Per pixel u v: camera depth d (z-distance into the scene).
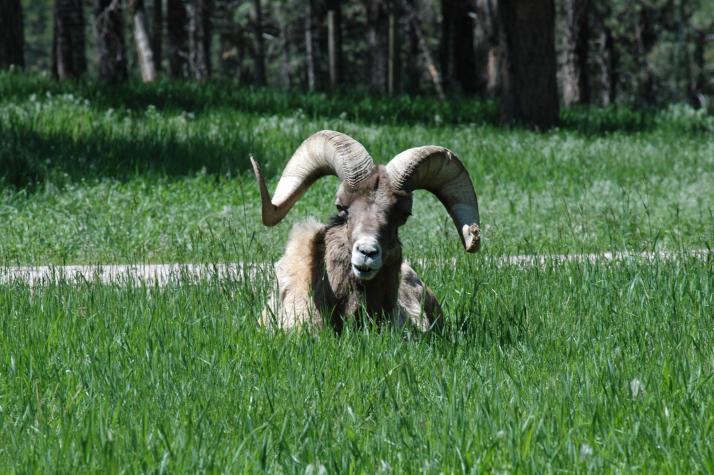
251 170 40.34
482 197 38.44
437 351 15.23
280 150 44.44
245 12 117.81
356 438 11.60
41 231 30.48
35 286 20.89
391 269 16.67
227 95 60.09
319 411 12.59
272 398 13.05
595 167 45.16
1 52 66.44
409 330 16.69
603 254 22.91
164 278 24.44
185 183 37.75
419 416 12.24
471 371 14.18
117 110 51.28
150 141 43.06
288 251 17.95
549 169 44.25
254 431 11.41
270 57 168.38
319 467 10.09
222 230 30.62
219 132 47.47
